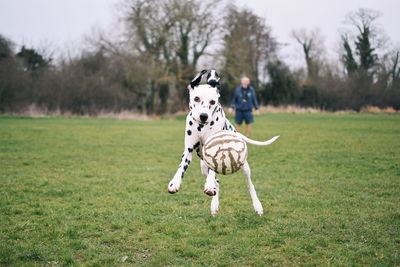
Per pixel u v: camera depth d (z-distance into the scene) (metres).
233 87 39.72
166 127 21.72
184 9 33.94
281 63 48.06
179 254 4.36
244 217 5.61
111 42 37.03
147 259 4.24
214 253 4.36
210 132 5.24
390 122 24.67
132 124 23.83
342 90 44.25
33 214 5.69
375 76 47.84
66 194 6.84
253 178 8.25
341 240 4.73
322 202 6.30
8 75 31.61
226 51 35.16
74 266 4.02
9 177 8.16
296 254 4.32
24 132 17.20
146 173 8.81
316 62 54.50
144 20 34.34
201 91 5.02
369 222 5.32
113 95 34.34
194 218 5.58
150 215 5.67
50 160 10.39
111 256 4.27
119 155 11.44
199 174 8.81
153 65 34.47
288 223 5.32
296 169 9.21
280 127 21.11
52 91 31.98
